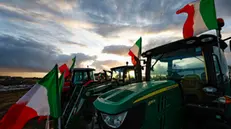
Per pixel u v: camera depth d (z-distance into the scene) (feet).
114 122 4.84
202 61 6.97
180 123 6.38
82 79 22.67
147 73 9.90
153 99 5.45
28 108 6.20
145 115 5.05
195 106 6.52
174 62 8.33
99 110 5.40
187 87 7.36
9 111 5.91
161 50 8.67
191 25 8.09
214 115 5.99
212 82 6.23
